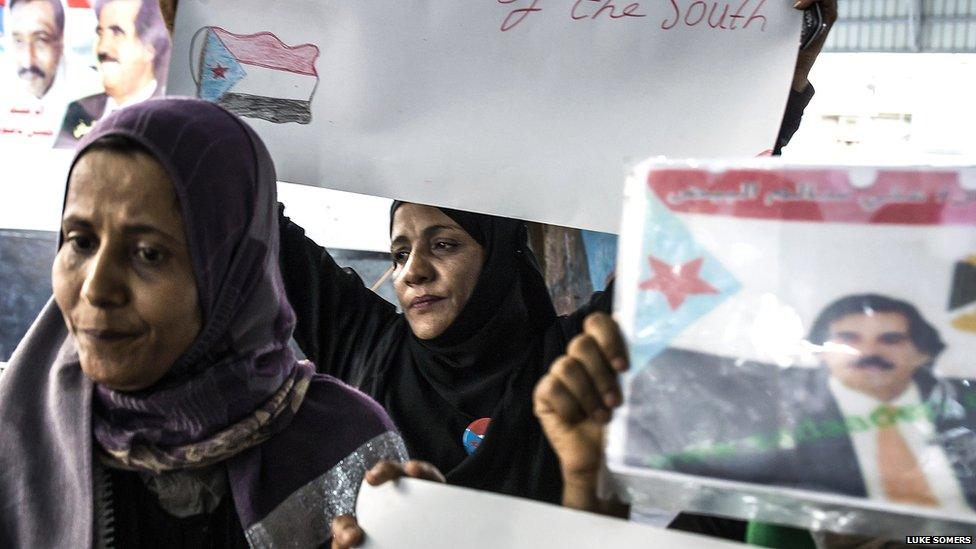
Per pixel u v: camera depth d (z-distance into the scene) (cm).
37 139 254
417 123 142
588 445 77
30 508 100
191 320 97
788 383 71
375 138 141
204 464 102
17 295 261
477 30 141
